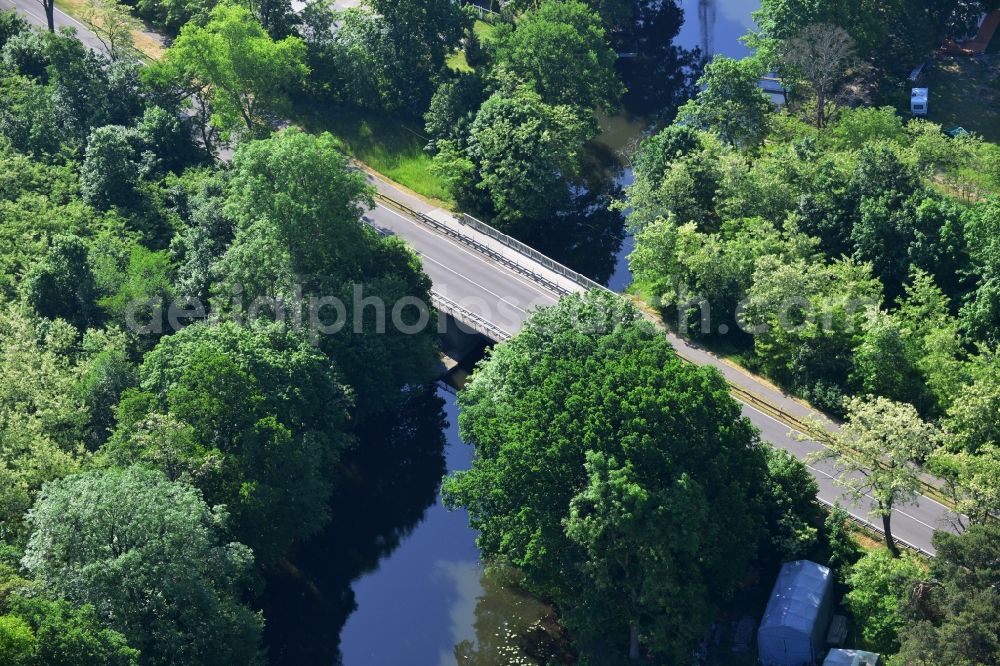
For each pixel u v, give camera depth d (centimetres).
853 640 14225
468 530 17025
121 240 19350
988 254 17925
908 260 18912
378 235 18812
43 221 19500
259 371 15562
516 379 14888
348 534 16962
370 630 15538
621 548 13350
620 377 14038
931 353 16925
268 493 14488
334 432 16375
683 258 18762
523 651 14950
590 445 13575
